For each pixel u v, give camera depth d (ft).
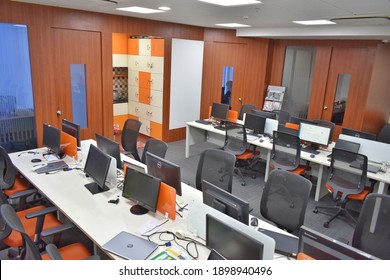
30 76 16.60
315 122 17.21
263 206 10.08
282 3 12.45
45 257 7.84
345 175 12.75
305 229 5.69
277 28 21.77
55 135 13.03
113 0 13.76
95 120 19.90
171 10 15.99
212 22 20.45
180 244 7.55
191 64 23.76
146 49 22.95
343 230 12.75
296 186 9.39
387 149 13.58
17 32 15.70
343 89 23.18
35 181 10.82
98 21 18.44
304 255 5.70
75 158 12.85
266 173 17.11
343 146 14.47
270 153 16.67
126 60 24.82
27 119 17.03
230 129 16.93
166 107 23.15
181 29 22.70
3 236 8.38
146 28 20.63
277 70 26.16
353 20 16.08
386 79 23.71
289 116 20.27
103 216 8.67
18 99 16.49
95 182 10.73
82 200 9.55
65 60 17.70
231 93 25.91
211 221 6.40
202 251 7.30
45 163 12.40
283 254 7.32
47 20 16.46
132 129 15.57
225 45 24.77
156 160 9.34
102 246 7.32
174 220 8.54
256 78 25.67
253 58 25.25
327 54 23.35
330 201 15.35
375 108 23.56
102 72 19.54
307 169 15.30
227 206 7.29
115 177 10.00
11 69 15.93
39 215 8.65
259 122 17.99
